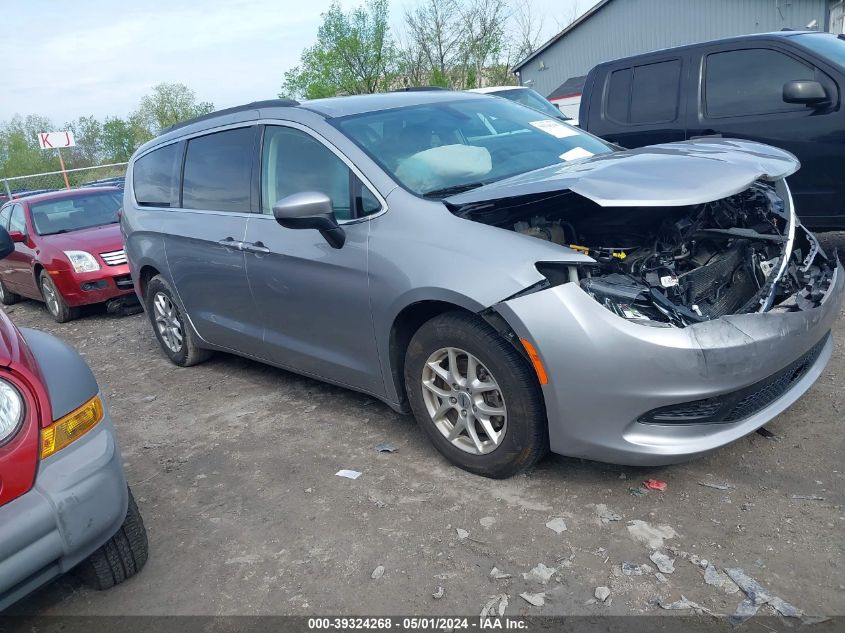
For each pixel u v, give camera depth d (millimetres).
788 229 3424
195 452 4195
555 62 31062
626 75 6949
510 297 2988
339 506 3367
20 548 2338
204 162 4887
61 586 3049
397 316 3471
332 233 3619
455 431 3471
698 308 3064
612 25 28828
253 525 3316
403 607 2643
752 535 2783
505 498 3236
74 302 8109
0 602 2359
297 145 4125
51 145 21672
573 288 2922
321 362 4117
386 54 35562
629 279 3039
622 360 2838
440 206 3377
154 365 6090
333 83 35875
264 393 4977
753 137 6082
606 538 2873
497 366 3143
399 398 3738
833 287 3357
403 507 3281
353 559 2959
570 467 3418
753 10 24938
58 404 2535
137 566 3020
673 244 3381
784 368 3053
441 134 4055
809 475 3129
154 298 5719
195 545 3221
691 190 2967
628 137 6926
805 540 2717
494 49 34688
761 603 2430
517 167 3924
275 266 4133
